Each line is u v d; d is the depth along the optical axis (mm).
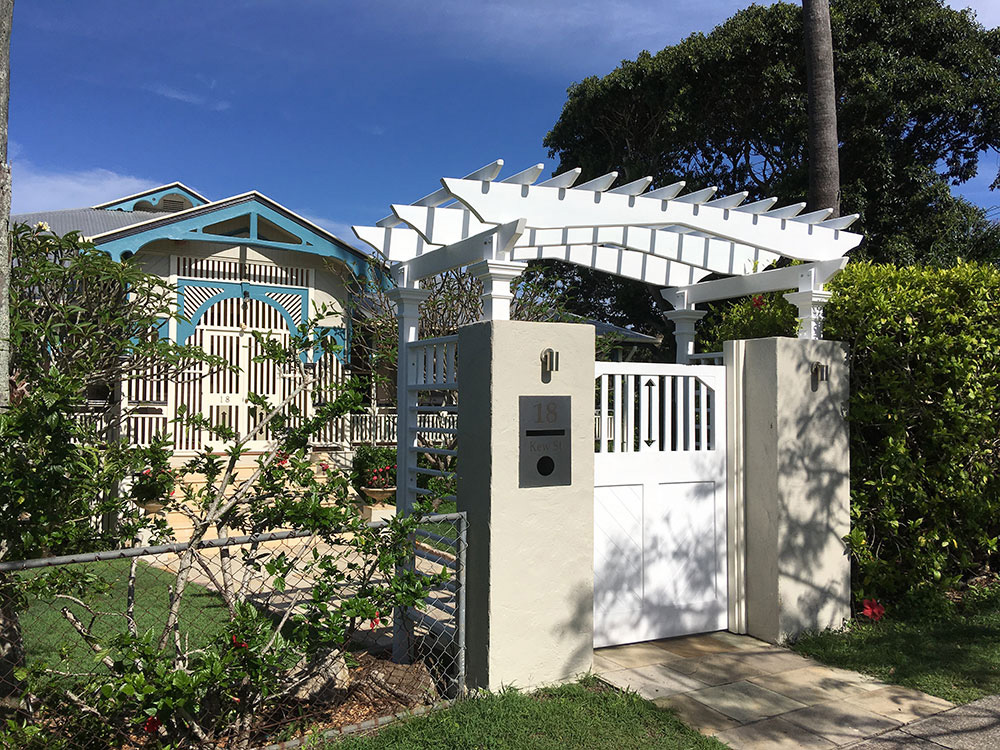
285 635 3848
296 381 13938
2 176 3734
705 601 5773
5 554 3572
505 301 4617
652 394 5672
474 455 4488
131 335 7195
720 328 7828
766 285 6508
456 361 5152
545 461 4500
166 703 3117
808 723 4113
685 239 6547
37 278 5785
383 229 5469
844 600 5844
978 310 6215
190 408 12961
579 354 4645
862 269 6496
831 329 6227
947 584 6238
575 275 22688
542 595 4484
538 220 4762
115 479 4094
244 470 11383
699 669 4949
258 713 3941
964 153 18516
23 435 3227
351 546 4086
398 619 5129
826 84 10242
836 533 5828
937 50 18125
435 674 4844
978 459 6535
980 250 13117
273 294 14047
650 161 20781
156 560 8211
